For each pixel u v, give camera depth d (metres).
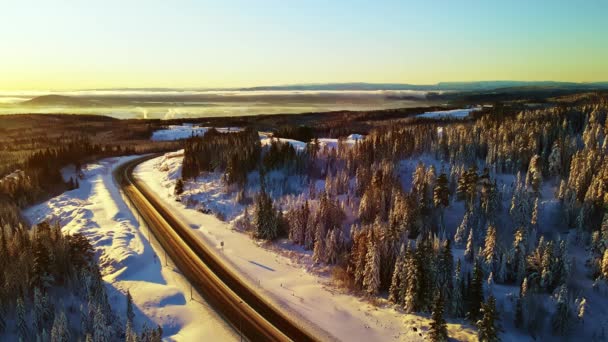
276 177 103.69
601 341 48.66
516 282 58.09
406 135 111.00
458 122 161.38
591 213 70.06
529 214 72.38
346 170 100.62
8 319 47.22
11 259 55.44
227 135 141.12
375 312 50.81
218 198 94.56
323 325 47.50
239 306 51.03
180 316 48.72
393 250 57.78
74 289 53.78
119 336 44.56
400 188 81.94
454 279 51.59
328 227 71.75
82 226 77.19
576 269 61.47
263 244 70.88
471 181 76.44
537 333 49.19
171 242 70.50
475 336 45.91
